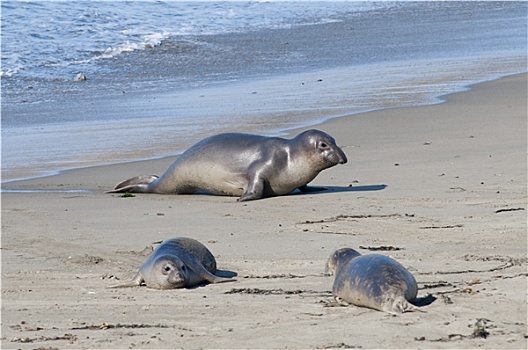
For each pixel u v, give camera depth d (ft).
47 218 108.78
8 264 86.17
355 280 66.44
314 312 65.72
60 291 75.61
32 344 60.75
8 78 241.55
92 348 59.57
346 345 57.88
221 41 323.98
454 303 65.77
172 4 412.57
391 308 63.77
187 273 74.90
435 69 252.42
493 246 85.25
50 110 203.92
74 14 343.05
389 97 205.87
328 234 94.22
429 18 400.06
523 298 66.85
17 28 304.50
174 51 297.33
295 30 362.94
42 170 145.28
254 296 71.51
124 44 300.20
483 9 427.33
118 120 190.19
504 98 194.39
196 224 102.37
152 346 59.62
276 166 119.65
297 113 189.57
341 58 287.07
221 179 122.31
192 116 191.52
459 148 143.33
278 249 88.33
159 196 125.70
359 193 116.57
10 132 179.22
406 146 148.46
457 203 106.32
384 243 88.89
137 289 75.56
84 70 258.78
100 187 131.95
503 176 120.78
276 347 58.23
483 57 274.16
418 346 57.16
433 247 86.17
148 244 93.15
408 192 114.73
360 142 154.71
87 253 90.02
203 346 59.21
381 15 417.69
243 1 448.24
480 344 57.16
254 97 215.10
